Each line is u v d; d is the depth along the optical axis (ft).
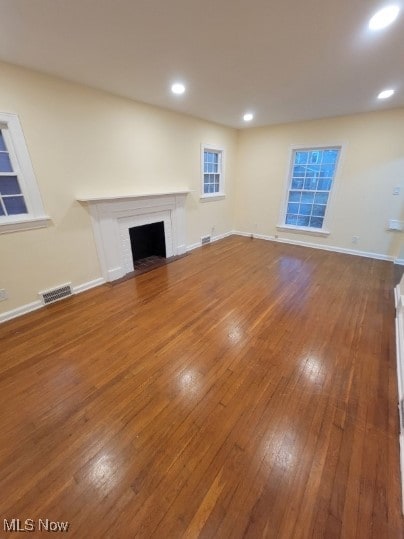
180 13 4.66
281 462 3.94
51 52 6.08
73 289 9.53
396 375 5.70
